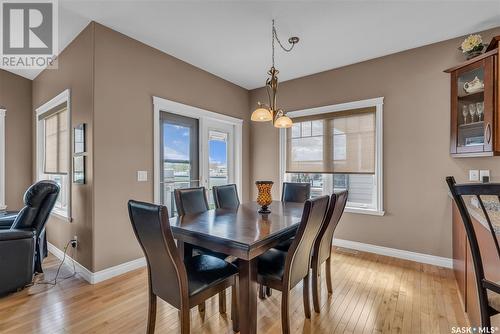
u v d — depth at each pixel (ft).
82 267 8.66
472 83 8.17
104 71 8.49
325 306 6.79
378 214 10.60
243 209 8.29
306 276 6.16
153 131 9.98
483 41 8.70
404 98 10.12
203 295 4.93
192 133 12.29
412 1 7.25
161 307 6.80
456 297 7.19
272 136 14.26
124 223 8.98
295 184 10.49
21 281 7.48
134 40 9.40
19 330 5.80
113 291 7.63
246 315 5.01
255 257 5.16
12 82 12.85
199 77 12.09
